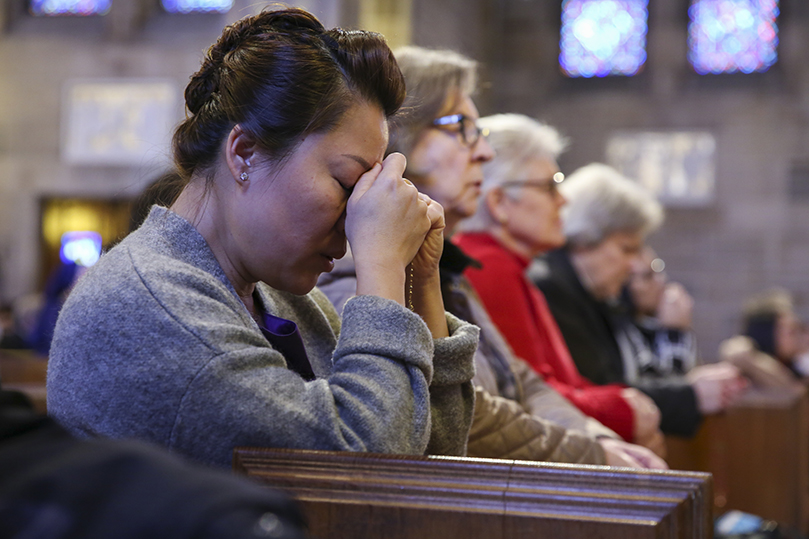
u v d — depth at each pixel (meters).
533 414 2.90
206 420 1.45
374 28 12.92
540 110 20.69
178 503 0.64
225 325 1.53
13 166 19.50
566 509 1.26
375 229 1.67
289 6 1.80
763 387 4.89
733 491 4.49
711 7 20.16
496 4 21.03
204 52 1.85
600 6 20.67
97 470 0.68
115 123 19.25
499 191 3.52
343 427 1.49
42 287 19.58
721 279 19.83
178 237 1.69
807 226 19.42
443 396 1.77
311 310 2.03
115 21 19.22
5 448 0.73
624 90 20.39
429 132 2.72
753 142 19.78
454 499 1.30
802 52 19.64
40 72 19.48
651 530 1.22
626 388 3.88
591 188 4.57
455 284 2.52
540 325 3.62
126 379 1.46
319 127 1.63
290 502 0.68
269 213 1.64
